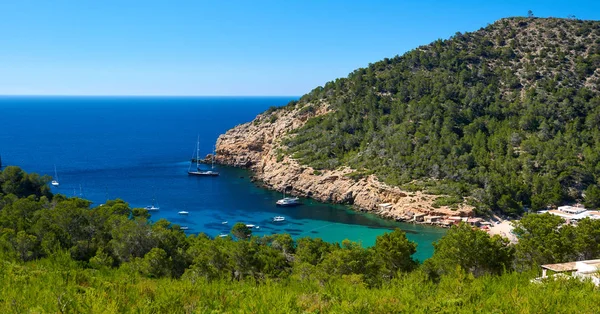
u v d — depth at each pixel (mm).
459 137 114500
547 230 43594
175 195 119250
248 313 20609
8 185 84188
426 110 123188
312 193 116188
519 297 22250
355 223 94438
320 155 126812
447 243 42312
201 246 47719
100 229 50875
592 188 91250
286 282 34781
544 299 21531
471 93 127375
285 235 57188
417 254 74938
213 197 117500
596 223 43188
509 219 89312
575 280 25906
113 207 59562
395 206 97812
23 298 21719
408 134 118188
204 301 23109
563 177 94688
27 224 50094
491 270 39906
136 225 47344
